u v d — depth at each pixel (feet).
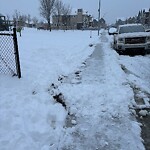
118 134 13.38
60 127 14.30
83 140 12.89
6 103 17.06
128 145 12.31
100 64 31.53
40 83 22.25
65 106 17.40
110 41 72.59
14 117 15.05
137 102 17.98
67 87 21.04
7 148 11.98
